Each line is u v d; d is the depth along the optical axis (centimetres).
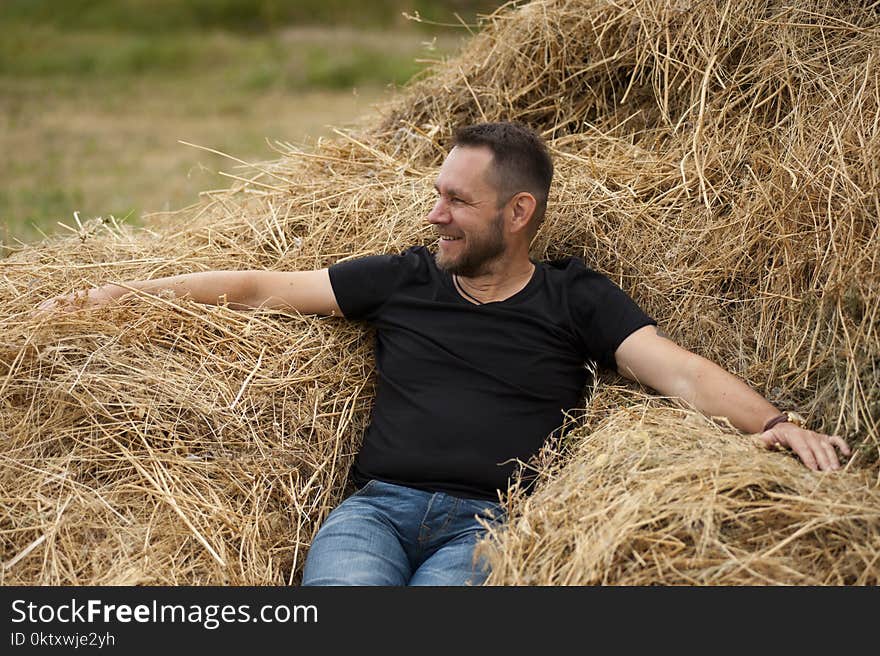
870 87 326
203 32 1852
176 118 1223
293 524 291
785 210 317
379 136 439
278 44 1691
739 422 281
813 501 235
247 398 305
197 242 382
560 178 371
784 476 245
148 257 364
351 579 253
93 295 319
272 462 296
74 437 280
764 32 366
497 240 303
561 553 239
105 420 287
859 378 271
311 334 330
